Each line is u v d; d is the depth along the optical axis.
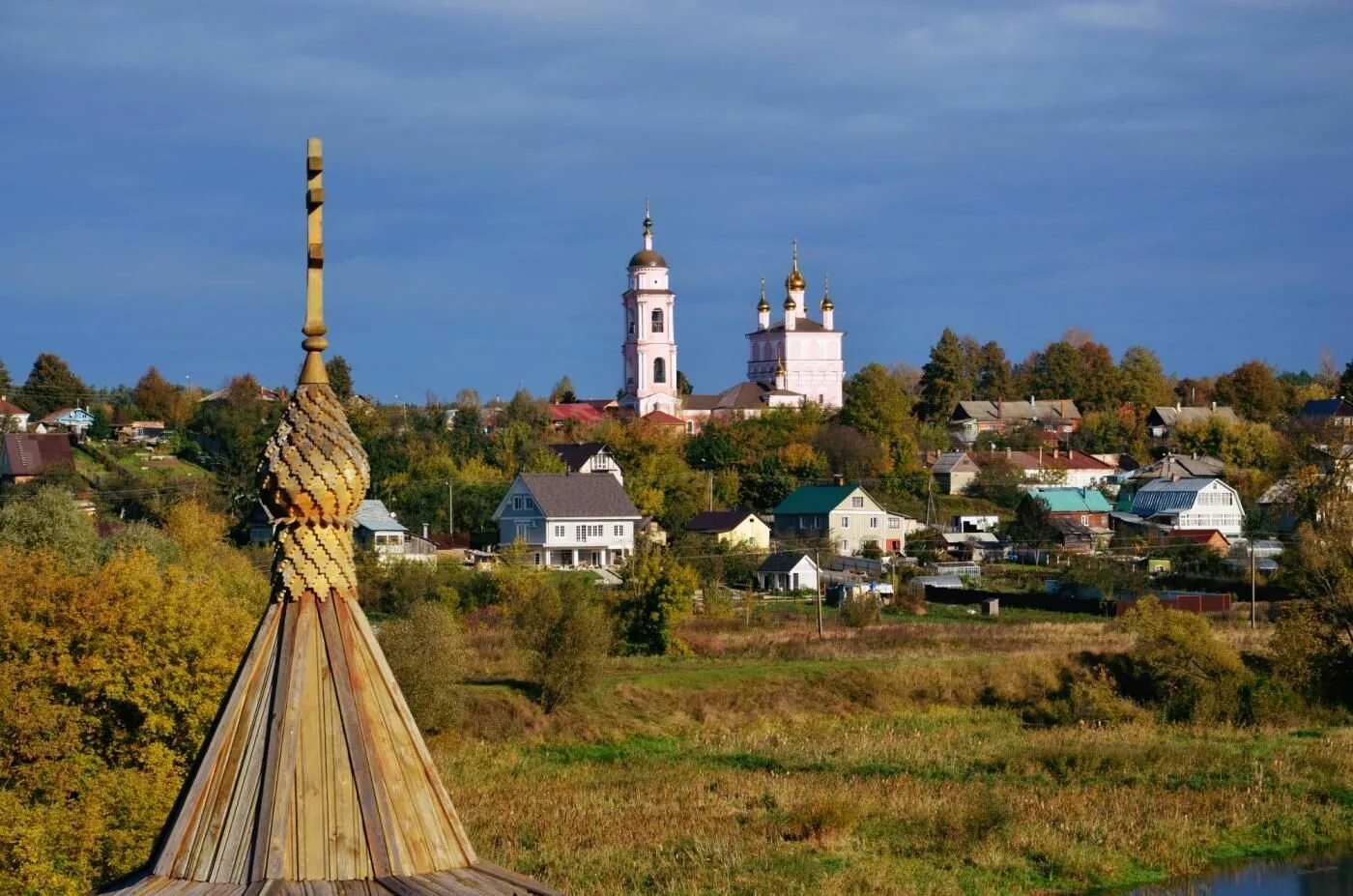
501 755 52.34
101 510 96.00
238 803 9.18
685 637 71.38
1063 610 87.06
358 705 9.46
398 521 107.94
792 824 42.72
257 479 9.80
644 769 50.91
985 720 60.19
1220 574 97.25
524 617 62.34
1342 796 47.12
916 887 37.62
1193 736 57.00
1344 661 61.38
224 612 36.75
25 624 33.69
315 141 10.10
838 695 61.84
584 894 36.12
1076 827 43.09
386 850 9.13
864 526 115.50
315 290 10.05
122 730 34.56
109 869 30.66
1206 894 38.41
